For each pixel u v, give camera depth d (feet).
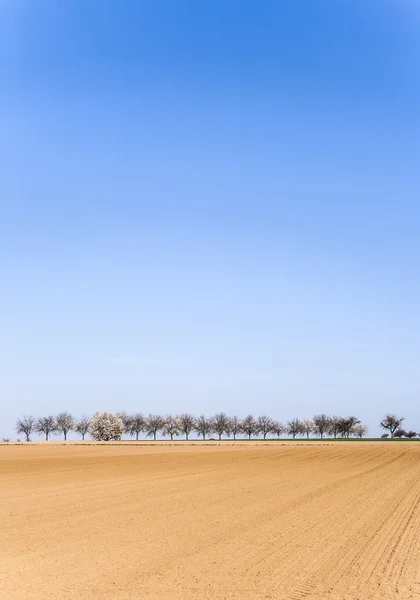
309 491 93.76
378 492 92.02
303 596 35.88
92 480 117.39
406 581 39.29
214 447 302.45
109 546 50.19
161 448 296.10
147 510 71.82
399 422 604.90
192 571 41.73
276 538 53.52
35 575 40.65
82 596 35.58
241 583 38.63
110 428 547.08
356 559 45.39
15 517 66.64
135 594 36.04
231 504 77.36
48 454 238.27
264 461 180.34
